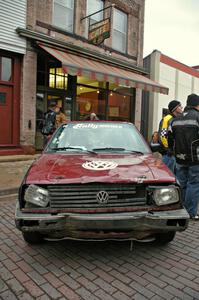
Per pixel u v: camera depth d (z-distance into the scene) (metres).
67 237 3.25
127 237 3.19
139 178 3.15
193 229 4.51
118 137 4.54
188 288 2.89
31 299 2.70
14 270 3.20
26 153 10.34
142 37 15.62
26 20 10.15
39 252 3.62
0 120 9.88
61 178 3.17
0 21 9.41
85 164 3.54
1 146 9.88
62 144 4.40
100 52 13.20
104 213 3.06
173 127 5.04
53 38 10.77
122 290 2.85
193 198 4.90
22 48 10.04
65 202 3.14
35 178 3.24
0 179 6.98
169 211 3.14
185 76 19.78
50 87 11.45
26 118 10.30
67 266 3.29
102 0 13.25
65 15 11.76
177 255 3.59
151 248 3.77
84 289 2.86
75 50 11.63
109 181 3.08
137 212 3.08
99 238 3.17
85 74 10.23
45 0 10.80
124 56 14.62
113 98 14.36
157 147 4.77
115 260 3.44
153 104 16.84
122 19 14.59
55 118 9.97
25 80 10.20
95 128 4.73
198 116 4.73
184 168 5.03
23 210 3.15
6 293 2.79
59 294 2.78
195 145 4.77
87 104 13.05
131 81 12.13
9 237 4.06
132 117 15.54
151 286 2.92
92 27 12.27
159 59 16.92
